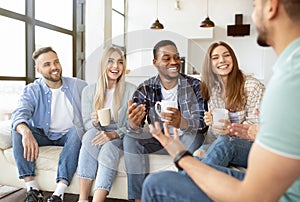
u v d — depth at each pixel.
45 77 2.46
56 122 2.48
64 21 4.98
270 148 0.69
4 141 2.30
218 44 2.01
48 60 2.43
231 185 0.78
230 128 1.47
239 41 6.71
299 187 0.85
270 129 0.69
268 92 0.73
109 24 5.38
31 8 3.93
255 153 0.72
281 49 0.78
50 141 2.46
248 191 0.73
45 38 4.38
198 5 6.74
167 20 6.86
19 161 2.14
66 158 2.10
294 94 0.67
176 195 0.99
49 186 2.22
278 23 0.76
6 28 3.58
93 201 1.92
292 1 0.72
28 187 2.15
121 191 2.04
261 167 0.70
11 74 3.68
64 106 2.48
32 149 2.13
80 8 5.20
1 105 3.48
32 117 2.44
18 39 3.80
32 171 2.18
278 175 0.69
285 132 0.67
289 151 0.67
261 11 0.78
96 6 5.09
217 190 0.80
